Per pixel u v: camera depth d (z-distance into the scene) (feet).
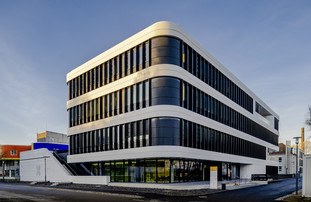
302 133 121.70
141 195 88.74
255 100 212.43
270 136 250.98
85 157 152.35
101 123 142.10
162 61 114.01
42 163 181.16
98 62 147.54
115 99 135.13
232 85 170.60
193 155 121.80
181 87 116.88
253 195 88.74
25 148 286.66
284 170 318.45
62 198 84.02
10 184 174.50
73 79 168.76
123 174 131.44
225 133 156.66
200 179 138.41
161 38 115.34
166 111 111.55
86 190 110.11
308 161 78.28
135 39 125.18
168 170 115.96
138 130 120.88
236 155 169.78
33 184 163.43
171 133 111.45
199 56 133.80
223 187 107.04
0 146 277.03
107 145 138.00
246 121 190.90
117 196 88.48
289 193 95.35
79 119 160.66
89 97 152.35
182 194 89.25
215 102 146.82
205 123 133.80
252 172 197.77
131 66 127.13
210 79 142.72
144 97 119.03
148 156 114.01
